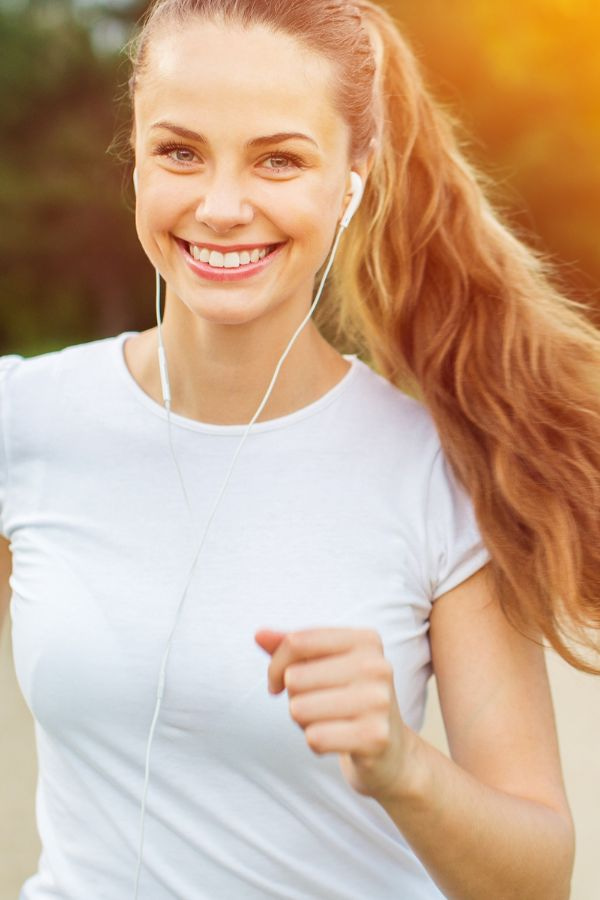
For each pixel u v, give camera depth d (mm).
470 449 2980
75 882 2822
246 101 2600
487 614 2857
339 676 2146
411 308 3244
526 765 2715
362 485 2893
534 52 33969
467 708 2789
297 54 2643
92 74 36906
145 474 2918
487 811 2428
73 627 2801
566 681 8383
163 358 2932
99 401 3014
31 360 3174
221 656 2742
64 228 37344
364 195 3295
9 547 3178
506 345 3133
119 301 38719
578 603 2932
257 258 2705
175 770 2758
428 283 3244
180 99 2619
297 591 2793
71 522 2906
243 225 2648
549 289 3398
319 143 2678
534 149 33844
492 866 2447
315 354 2992
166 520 2867
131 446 2945
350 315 3488
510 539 2906
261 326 2852
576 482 2992
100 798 2809
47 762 2908
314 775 2711
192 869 2762
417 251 3236
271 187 2650
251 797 2748
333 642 2154
